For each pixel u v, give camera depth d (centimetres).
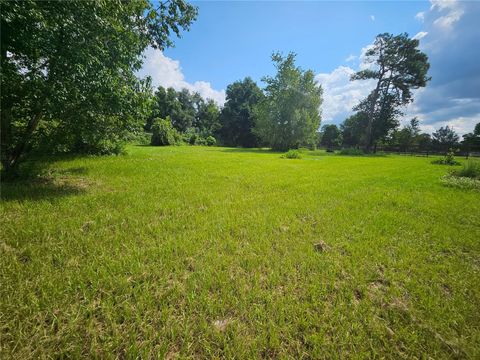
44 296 189
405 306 203
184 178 758
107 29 494
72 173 738
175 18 910
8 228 310
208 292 214
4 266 225
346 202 533
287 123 3384
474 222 419
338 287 226
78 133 639
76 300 192
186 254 274
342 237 340
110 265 238
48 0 417
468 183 773
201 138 4981
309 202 521
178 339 166
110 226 347
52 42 439
